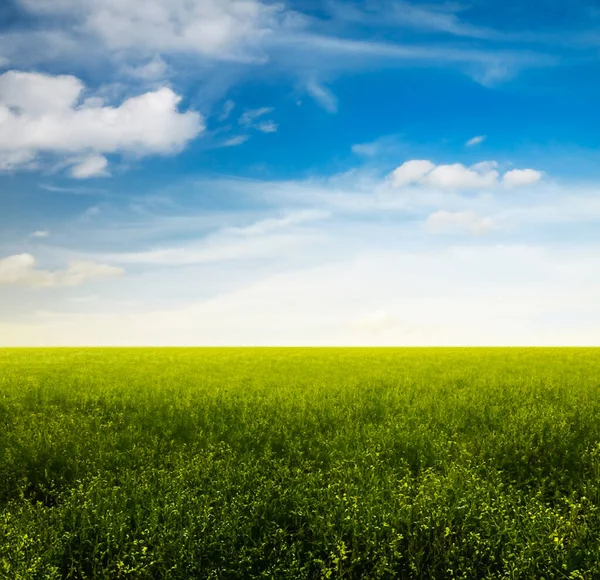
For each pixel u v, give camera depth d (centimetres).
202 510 600
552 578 498
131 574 518
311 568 541
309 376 2136
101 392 1580
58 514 620
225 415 1238
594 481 745
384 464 826
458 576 511
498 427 1108
